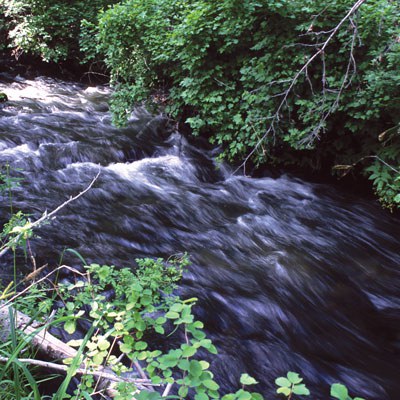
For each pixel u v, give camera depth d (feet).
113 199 19.06
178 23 23.88
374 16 18.07
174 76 24.38
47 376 6.94
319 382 10.08
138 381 5.63
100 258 13.67
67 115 30.25
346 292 14.03
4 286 10.62
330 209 20.48
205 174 23.77
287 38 19.99
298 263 15.16
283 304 12.75
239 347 10.71
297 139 20.51
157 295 7.34
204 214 18.92
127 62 25.70
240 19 19.83
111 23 23.54
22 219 9.41
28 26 39.63
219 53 22.16
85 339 5.27
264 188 22.40
